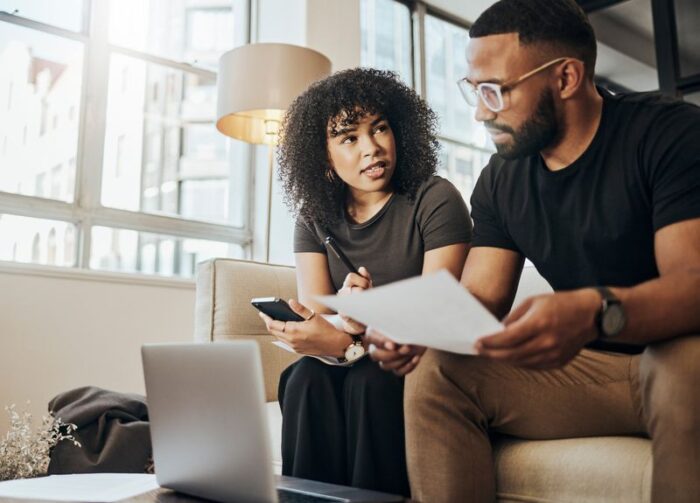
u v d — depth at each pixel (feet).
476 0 15.33
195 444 3.19
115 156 10.91
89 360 9.14
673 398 2.81
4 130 9.78
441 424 3.50
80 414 5.96
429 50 15.71
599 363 3.63
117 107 11.02
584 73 3.73
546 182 3.93
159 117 11.52
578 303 2.70
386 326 2.71
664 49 13.76
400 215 5.06
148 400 3.55
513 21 3.68
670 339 2.92
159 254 11.23
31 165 9.95
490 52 3.72
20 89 9.99
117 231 10.76
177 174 11.64
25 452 5.41
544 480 3.46
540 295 2.74
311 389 4.14
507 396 3.61
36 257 9.87
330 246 5.02
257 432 2.84
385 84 5.28
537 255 4.05
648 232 3.64
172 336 10.02
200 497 3.25
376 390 3.91
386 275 5.01
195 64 12.07
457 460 3.47
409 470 3.58
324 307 5.18
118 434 5.92
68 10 10.62
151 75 11.49
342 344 4.15
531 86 3.66
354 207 5.34
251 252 12.27
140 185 11.16
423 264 4.94
